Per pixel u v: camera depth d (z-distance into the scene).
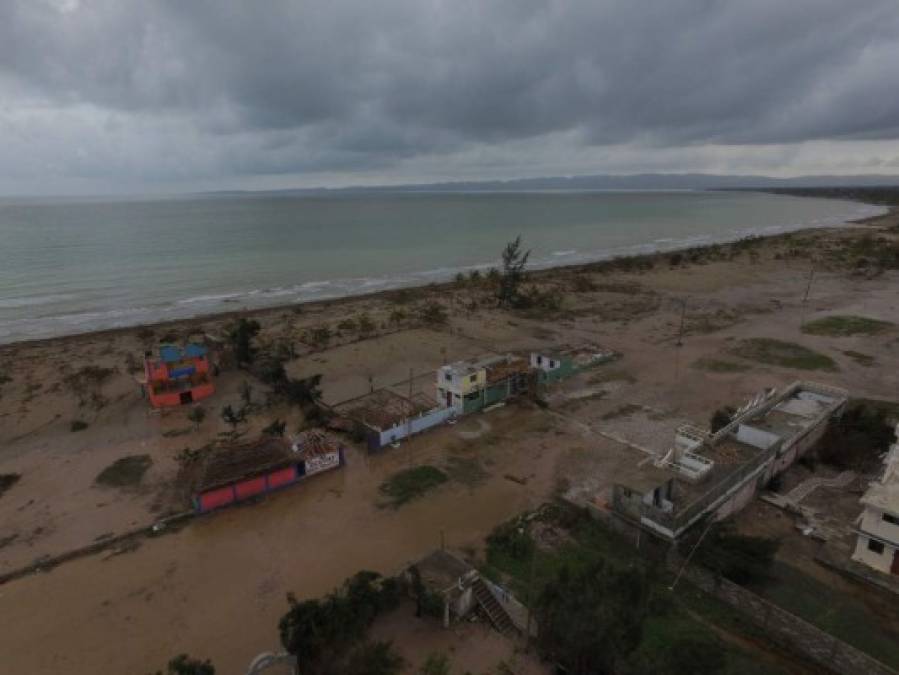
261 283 103.56
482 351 61.22
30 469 37.81
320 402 46.94
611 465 37.19
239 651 22.94
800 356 57.94
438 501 33.38
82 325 74.69
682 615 24.00
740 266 110.94
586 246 160.00
